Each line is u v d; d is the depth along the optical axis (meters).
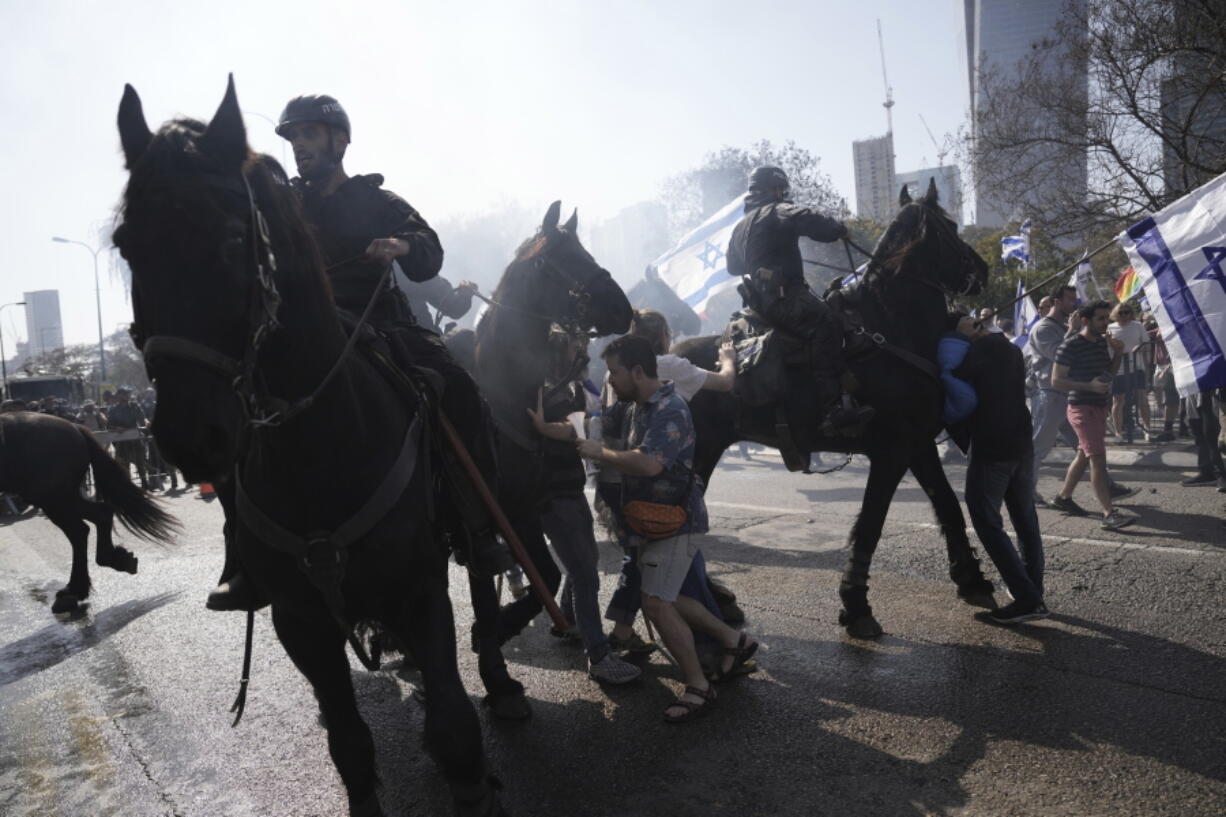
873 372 4.73
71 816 3.32
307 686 4.52
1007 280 24.77
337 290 3.08
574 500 4.19
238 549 2.72
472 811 2.66
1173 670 3.94
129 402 15.60
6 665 5.29
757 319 5.12
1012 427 4.56
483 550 3.21
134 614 6.24
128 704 4.44
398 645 3.09
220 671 4.85
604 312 4.14
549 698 4.11
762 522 7.67
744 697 3.96
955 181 18.70
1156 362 12.92
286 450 2.40
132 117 2.13
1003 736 3.42
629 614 4.38
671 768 3.35
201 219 1.90
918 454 5.09
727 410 5.03
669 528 3.74
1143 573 5.42
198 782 3.53
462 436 3.16
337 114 3.31
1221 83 13.59
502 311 3.97
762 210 5.05
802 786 3.15
